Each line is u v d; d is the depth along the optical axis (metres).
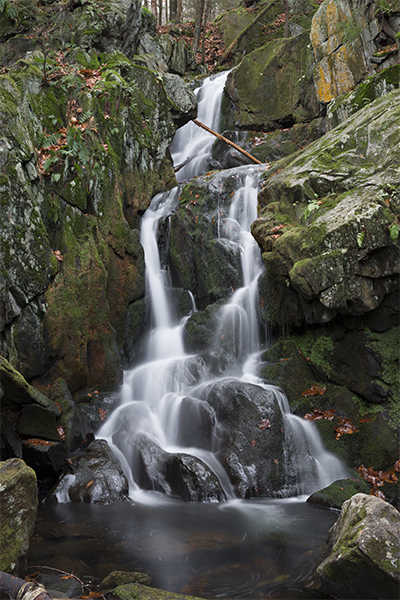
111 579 3.48
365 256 5.71
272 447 5.83
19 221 5.90
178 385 6.79
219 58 16.48
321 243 6.04
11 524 3.17
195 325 7.67
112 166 7.45
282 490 5.66
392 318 6.12
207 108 13.83
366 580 3.20
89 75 7.90
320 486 5.81
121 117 7.93
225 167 11.55
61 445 5.58
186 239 8.51
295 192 7.17
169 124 9.41
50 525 4.55
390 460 5.85
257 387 6.24
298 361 6.93
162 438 6.36
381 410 6.21
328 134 8.12
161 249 8.84
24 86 6.64
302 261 6.12
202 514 4.94
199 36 16.14
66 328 6.40
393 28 9.26
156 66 10.33
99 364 6.94
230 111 13.24
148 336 8.10
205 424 6.14
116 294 7.45
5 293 5.70
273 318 7.38
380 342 6.22
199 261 8.37
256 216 8.32
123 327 7.56
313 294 6.06
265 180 8.38
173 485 5.58
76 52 8.05
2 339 5.79
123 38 9.32
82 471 5.49
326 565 3.37
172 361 7.15
